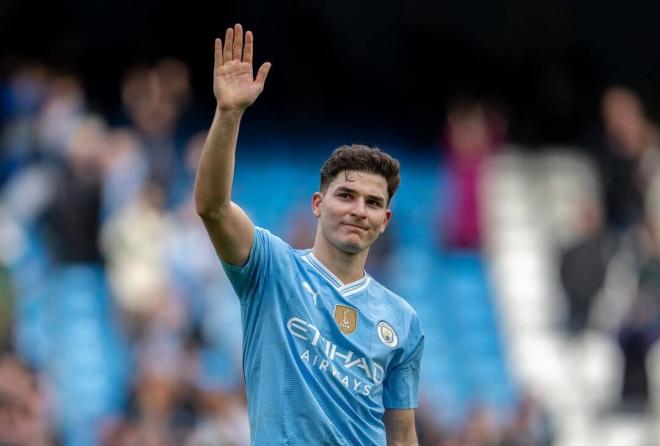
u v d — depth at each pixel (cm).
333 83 7806
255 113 7625
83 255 5253
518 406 4753
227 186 1750
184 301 4684
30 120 5744
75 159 5241
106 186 5303
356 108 7856
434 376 5900
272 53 7662
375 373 1817
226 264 1802
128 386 4156
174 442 3834
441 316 6209
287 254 1823
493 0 7812
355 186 1822
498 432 4594
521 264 6562
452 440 4531
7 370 3641
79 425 4866
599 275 5706
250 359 1803
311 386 1766
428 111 7938
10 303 4528
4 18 7044
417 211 6906
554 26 7738
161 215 5044
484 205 6562
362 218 1820
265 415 1750
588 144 7519
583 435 5544
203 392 3906
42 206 5462
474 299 6347
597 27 7931
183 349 4091
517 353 6069
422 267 6431
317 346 1783
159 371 3897
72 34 7200
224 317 5244
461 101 7856
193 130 7081
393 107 7925
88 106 7112
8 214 5562
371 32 7819
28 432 3597
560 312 6228
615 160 6169
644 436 5362
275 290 1797
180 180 5759
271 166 7181
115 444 3831
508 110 7688
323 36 7731
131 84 6425
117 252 4906
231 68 1769
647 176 6175
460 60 7838
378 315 1845
